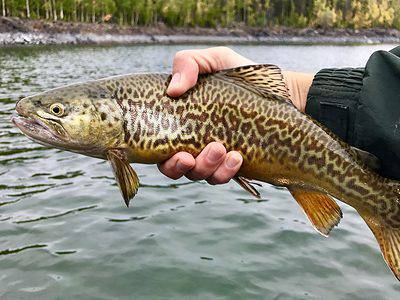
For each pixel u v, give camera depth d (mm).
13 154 1020
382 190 256
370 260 572
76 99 285
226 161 267
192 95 273
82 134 284
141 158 281
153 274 532
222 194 785
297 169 266
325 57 5379
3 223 648
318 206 269
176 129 272
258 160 268
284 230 644
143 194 777
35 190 787
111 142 282
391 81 244
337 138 260
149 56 4586
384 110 242
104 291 501
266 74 268
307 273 542
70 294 494
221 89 271
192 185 831
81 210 702
